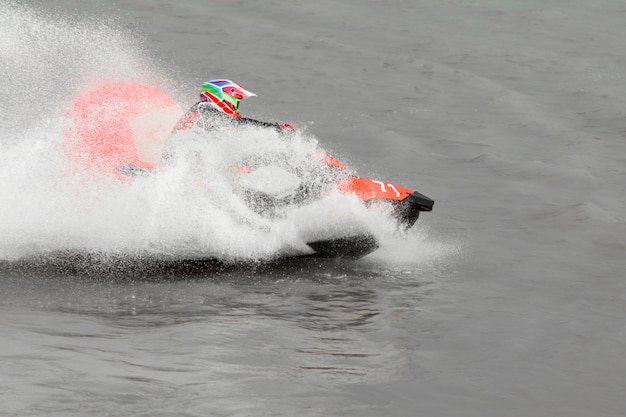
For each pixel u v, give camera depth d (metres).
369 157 31.52
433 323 15.73
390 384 12.59
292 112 37.56
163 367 12.54
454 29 56.84
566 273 19.47
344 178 20.39
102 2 57.41
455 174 29.67
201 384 11.99
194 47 47.72
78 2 56.44
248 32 52.38
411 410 11.73
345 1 63.53
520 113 38.78
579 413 12.08
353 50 49.81
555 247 21.59
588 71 47.44
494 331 15.43
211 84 20.41
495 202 26.23
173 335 14.07
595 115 39.19
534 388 12.89
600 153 33.00
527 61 49.28
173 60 44.47
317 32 54.12
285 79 42.91
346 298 17.03
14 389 11.30
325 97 40.34
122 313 15.18
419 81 44.12
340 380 12.60
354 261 19.88
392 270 19.28
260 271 18.64
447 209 25.39
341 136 34.25
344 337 14.67
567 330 15.65
